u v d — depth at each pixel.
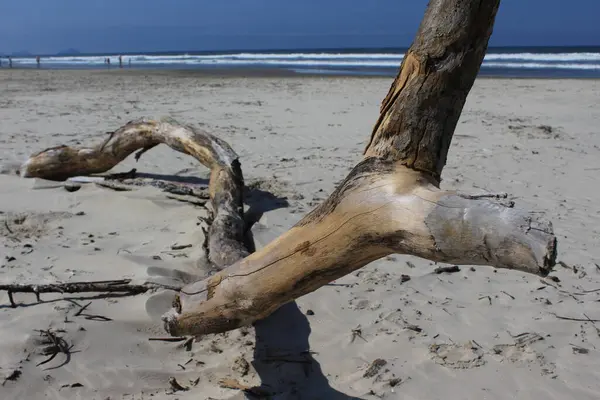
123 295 3.44
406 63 2.18
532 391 2.74
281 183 6.29
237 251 3.84
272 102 14.38
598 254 4.45
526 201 5.88
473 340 3.17
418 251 2.00
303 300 3.57
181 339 3.07
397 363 2.95
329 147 8.40
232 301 2.62
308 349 3.06
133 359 2.89
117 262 3.92
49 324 3.06
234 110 12.55
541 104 14.14
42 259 3.96
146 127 5.72
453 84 2.11
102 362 2.84
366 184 2.16
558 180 6.77
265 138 9.05
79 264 3.89
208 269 3.83
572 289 3.85
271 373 2.84
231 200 4.74
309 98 15.50
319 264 2.34
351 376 2.85
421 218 1.94
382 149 2.20
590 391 2.75
